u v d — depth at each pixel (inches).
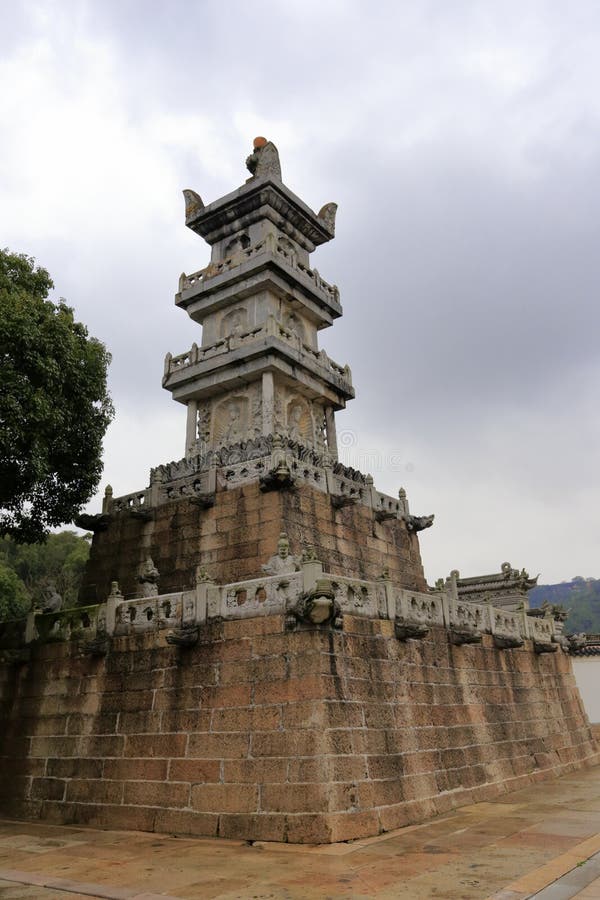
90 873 511.5
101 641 811.4
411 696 770.8
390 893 433.1
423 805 700.7
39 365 914.7
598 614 5497.1
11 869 533.3
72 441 1016.2
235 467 1055.6
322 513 1047.0
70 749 793.6
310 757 615.2
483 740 871.1
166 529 1090.7
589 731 1210.0
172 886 466.0
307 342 1481.3
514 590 1701.5
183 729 706.2
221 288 1428.4
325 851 551.8
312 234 1568.7
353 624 728.3
